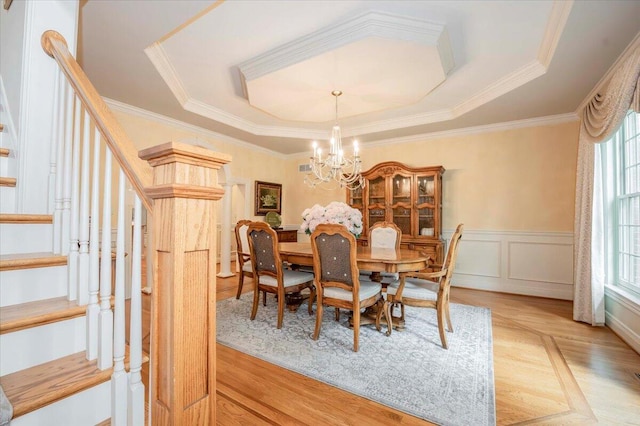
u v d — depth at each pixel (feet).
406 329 8.85
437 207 13.98
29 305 3.51
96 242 3.37
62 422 3.00
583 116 10.04
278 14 7.06
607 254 9.37
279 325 8.87
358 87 9.86
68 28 5.12
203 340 2.71
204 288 2.72
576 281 9.87
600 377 6.27
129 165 2.93
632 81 6.86
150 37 7.59
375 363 6.78
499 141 13.78
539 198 12.93
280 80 9.32
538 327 9.16
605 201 9.45
